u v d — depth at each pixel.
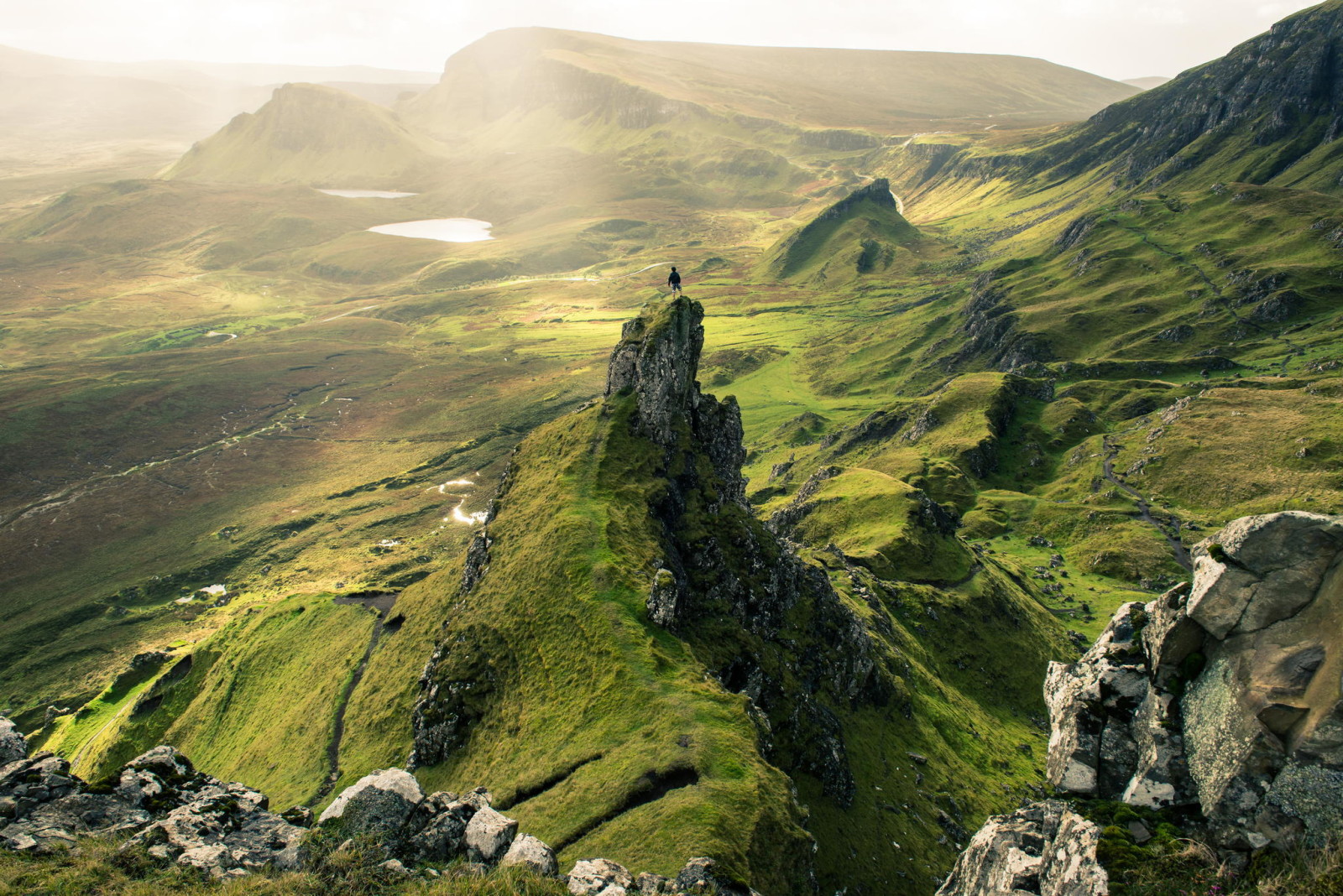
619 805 61.03
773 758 76.75
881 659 121.56
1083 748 27.08
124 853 31.67
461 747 84.81
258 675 136.12
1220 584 23.47
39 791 35.91
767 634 102.69
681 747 65.19
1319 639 21.00
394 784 35.50
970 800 101.44
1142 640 27.34
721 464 127.00
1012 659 150.50
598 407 121.94
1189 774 23.47
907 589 154.25
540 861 32.22
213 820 35.59
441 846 33.47
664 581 84.50
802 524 199.50
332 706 112.19
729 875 39.94
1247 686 21.86
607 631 81.50
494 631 91.25
